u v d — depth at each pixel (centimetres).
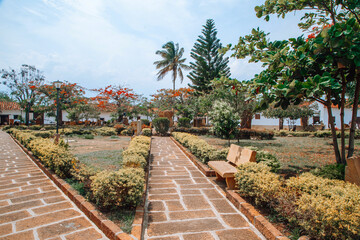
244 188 342
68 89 1977
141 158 492
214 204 362
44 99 2053
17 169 579
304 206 234
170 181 488
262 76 401
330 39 326
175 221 303
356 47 323
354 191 256
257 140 1233
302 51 362
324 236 216
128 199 311
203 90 2095
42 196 381
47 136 1285
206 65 2070
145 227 286
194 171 576
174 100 2403
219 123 841
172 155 812
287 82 365
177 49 2744
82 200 339
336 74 400
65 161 453
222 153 572
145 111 2488
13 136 1387
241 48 528
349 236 204
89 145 1006
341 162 445
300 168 534
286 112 1652
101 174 346
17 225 280
